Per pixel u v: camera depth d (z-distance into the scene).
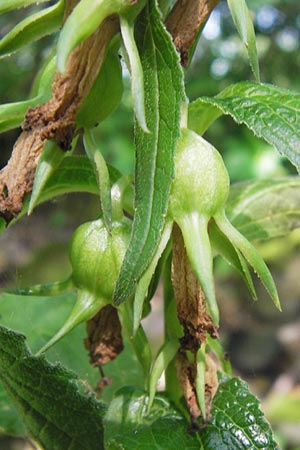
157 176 0.21
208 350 0.25
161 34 0.21
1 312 0.33
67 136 0.22
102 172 0.22
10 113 0.22
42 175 0.22
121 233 0.23
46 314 0.33
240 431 0.24
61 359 0.33
